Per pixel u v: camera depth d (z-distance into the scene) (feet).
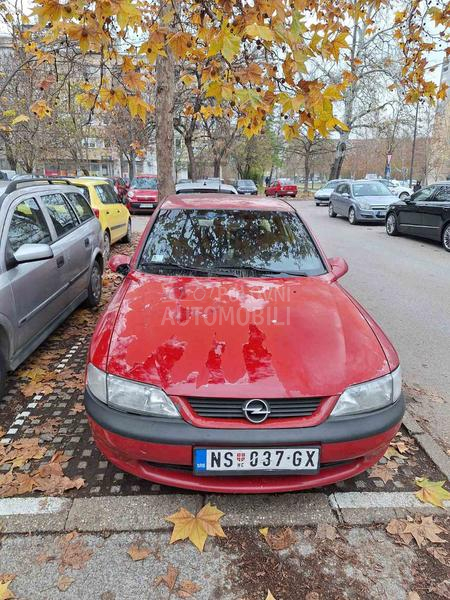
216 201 13.48
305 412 7.36
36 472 8.75
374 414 7.64
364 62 68.85
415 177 193.88
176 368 7.52
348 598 6.50
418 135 153.79
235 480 7.52
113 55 12.35
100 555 7.06
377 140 164.86
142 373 7.50
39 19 9.25
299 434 7.16
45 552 7.07
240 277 10.78
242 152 156.87
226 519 7.79
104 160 156.35
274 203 13.75
